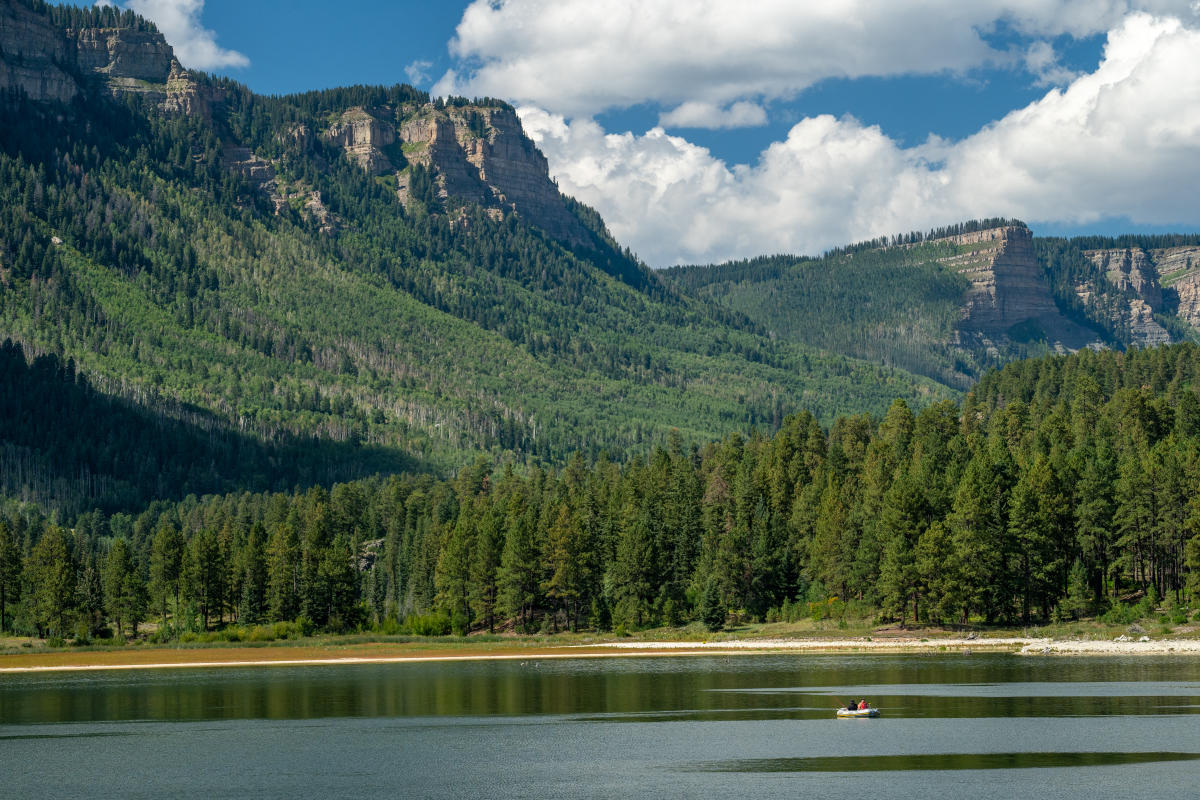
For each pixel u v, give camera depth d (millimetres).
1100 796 96250
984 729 121812
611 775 105125
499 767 109000
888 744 115688
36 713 141750
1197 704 133625
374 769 108875
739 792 98500
